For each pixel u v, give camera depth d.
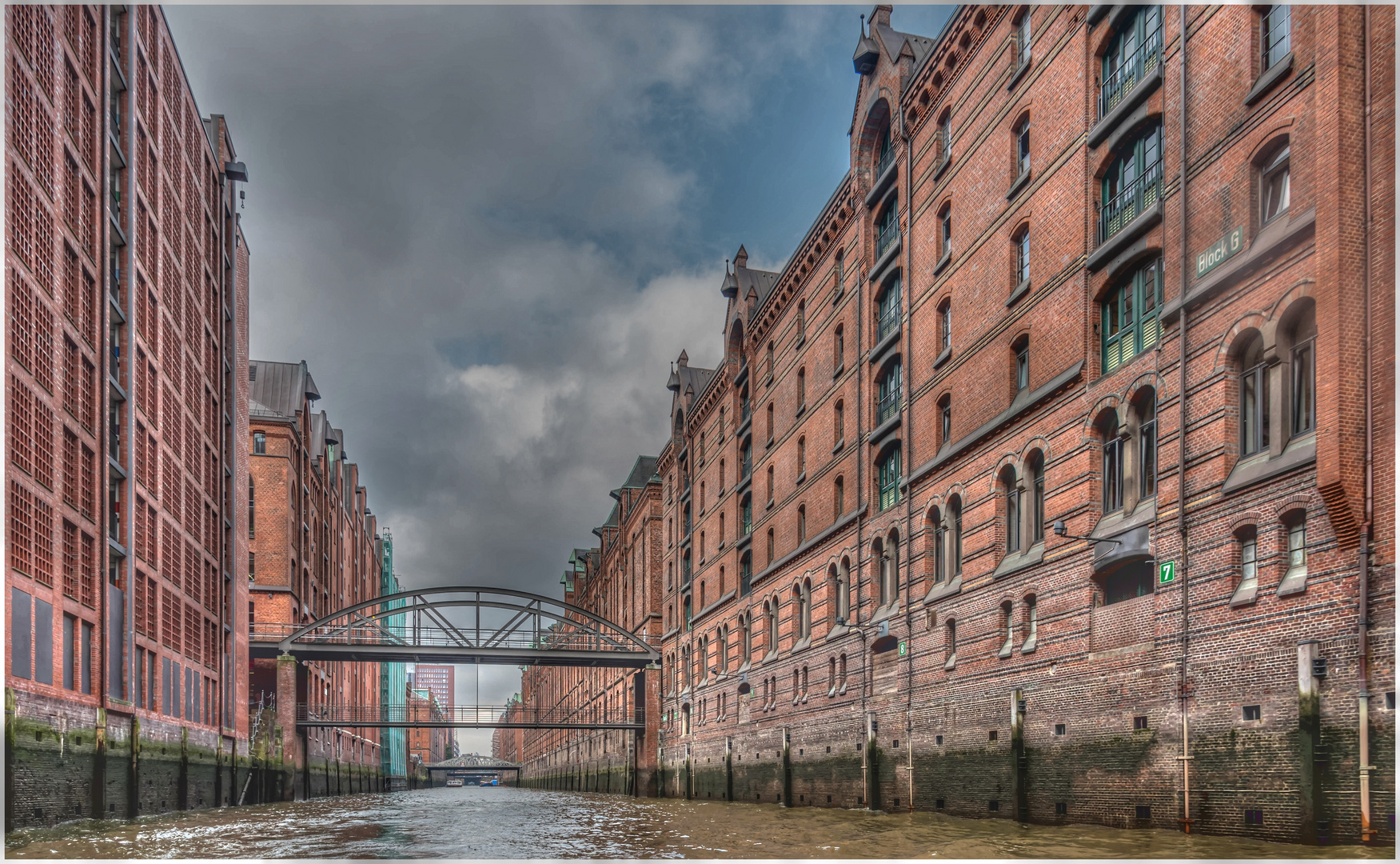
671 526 59.22
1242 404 16.95
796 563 38.28
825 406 36.25
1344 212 14.53
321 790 61.44
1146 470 19.38
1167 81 18.89
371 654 53.91
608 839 21.42
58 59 24.00
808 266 38.53
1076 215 21.52
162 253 33.38
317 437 68.12
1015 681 22.53
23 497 21.19
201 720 37.31
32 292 22.09
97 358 26.56
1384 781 13.48
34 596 21.42
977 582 24.61
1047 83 22.81
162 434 32.97
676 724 54.34
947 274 27.22
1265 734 15.48
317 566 66.69
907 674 27.98
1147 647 18.28
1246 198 16.83
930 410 27.97
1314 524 14.98
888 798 28.80
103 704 25.44
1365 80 14.63
